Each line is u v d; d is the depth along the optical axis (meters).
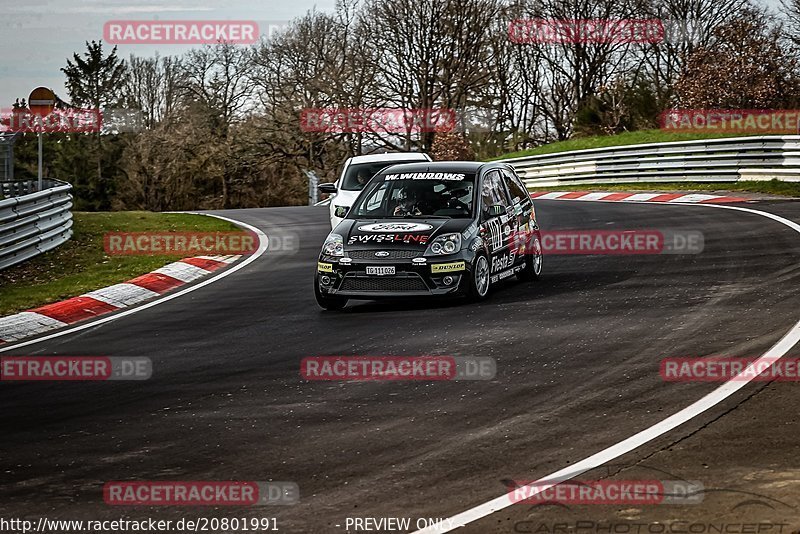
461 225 26.38
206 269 36.25
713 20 129.00
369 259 25.64
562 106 138.75
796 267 28.23
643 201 55.47
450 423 15.45
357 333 22.94
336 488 12.78
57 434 16.02
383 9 118.06
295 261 37.22
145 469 13.96
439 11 117.19
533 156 77.12
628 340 20.41
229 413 16.70
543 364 18.88
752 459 13.02
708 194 55.16
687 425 14.62
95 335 24.70
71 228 45.19
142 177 144.12
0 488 13.40
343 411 16.45
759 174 58.47
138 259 37.38
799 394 15.84
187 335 23.98
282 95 127.06
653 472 12.72
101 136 156.88
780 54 85.69
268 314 26.33
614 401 16.12
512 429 14.97
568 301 25.48
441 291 25.50
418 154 42.50
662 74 132.00
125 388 18.98
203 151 135.62
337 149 129.25
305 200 138.75
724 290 25.39
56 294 30.19
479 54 122.12
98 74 162.75
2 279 33.59
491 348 20.48
